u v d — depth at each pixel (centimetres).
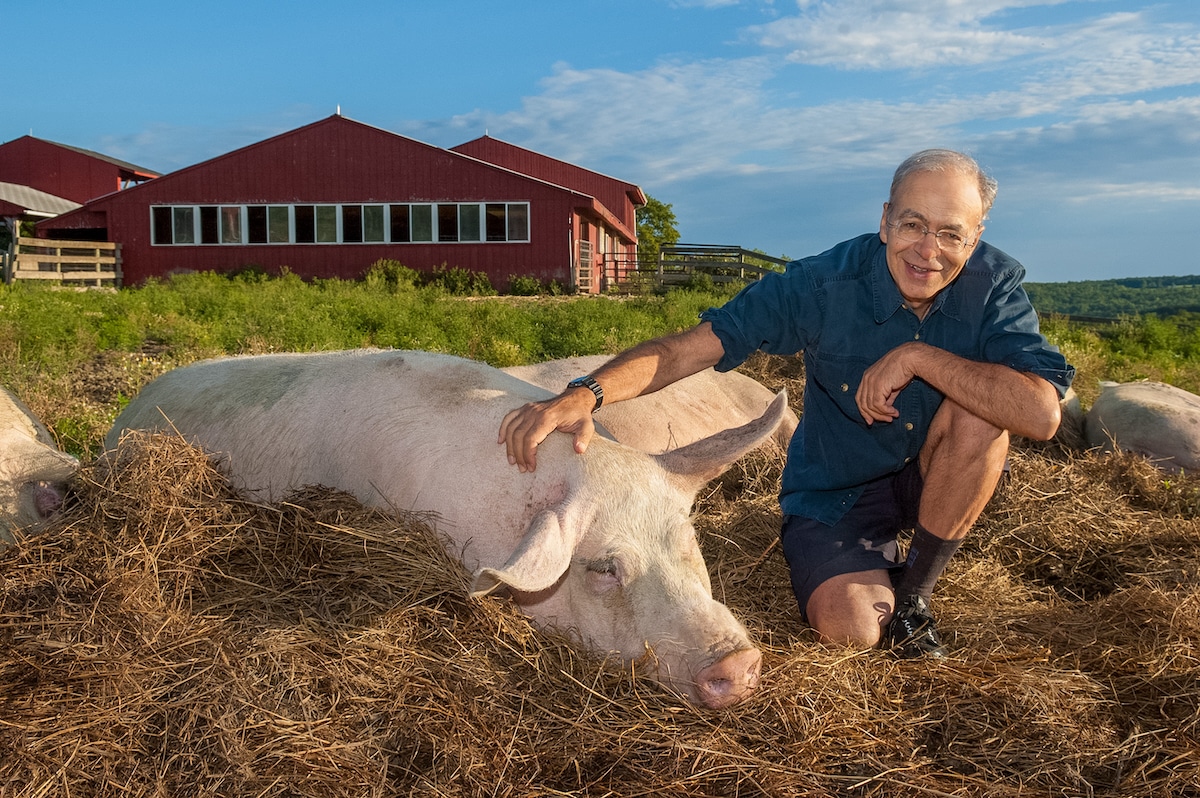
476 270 2845
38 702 258
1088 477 561
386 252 2847
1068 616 371
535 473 341
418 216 2836
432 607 307
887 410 346
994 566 431
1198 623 342
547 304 1859
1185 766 269
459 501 343
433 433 360
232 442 407
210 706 261
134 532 318
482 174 2808
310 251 2852
